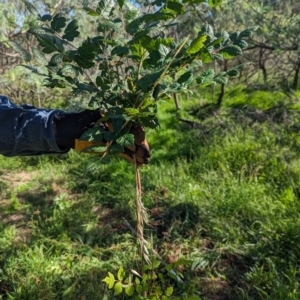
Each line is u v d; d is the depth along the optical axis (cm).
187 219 294
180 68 91
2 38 274
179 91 89
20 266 252
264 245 259
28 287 229
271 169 345
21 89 464
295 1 441
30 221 315
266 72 622
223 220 288
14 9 294
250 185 321
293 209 286
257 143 388
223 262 257
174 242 276
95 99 98
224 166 363
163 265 247
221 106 561
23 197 367
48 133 96
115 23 98
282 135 398
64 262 255
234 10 452
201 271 249
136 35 90
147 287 137
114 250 271
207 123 484
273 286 222
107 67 101
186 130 487
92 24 329
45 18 105
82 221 309
